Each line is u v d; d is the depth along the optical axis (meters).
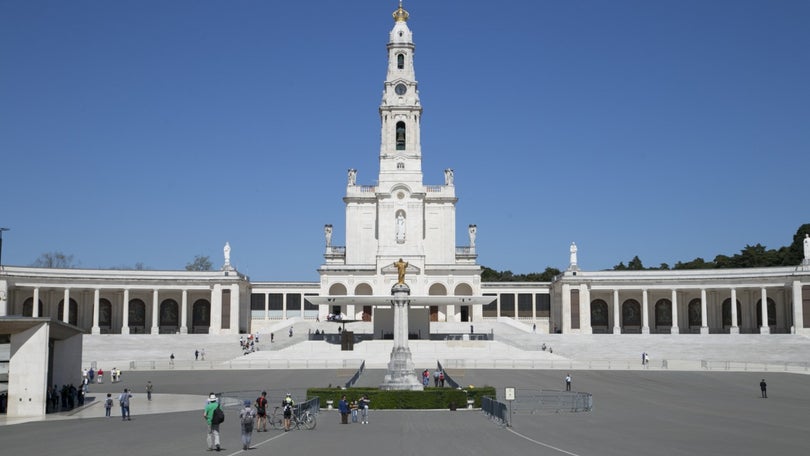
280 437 40.94
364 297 104.75
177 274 128.62
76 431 43.69
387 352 97.75
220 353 103.69
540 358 95.25
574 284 131.25
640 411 53.09
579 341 108.00
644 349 103.75
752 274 122.75
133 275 126.31
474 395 55.50
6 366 53.88
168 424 46.97
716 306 132.25
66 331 58.56
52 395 55.09
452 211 137.12
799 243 153.62
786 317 122.88
